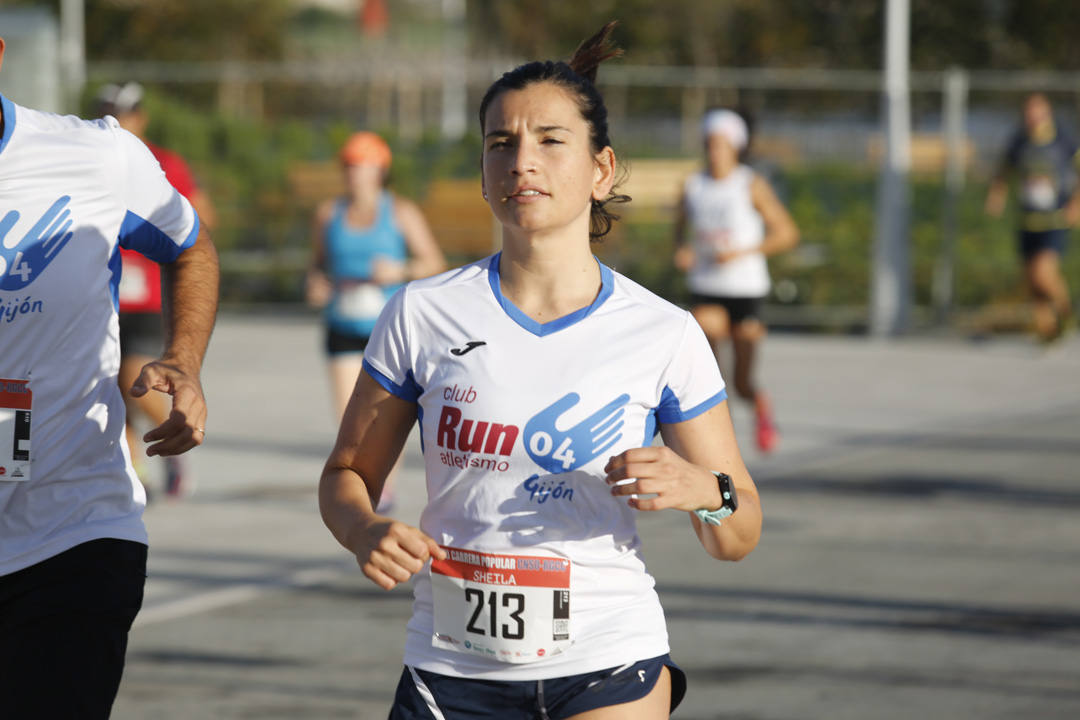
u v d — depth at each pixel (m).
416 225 25.34
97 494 10.29
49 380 10.00
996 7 87.94
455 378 9.21
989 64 87.38
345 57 99.44
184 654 17.81
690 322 9.37
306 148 58.31
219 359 45.12
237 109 66.38
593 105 9.31
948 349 47.84
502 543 9.14
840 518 25.03
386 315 9.55
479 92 66.75
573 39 93.69
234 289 57.59
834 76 69.56
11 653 9.96
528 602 9.12
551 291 9.32
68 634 9.91
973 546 23.08
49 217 9.94
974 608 19.67
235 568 21.95
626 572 9.37
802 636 18.39
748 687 16.45
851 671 17.03
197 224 11.02
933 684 16.56
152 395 24.73
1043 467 29.31
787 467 29.55
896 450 31.25
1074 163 45.06
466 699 9.30
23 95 53.47
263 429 33.62
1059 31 86.62
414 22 132.00
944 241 52.06
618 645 9.23
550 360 9.15
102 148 10.20
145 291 24.70
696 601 20.02
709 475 8.98
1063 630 18.67
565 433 9.07
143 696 16.25
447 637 9.33
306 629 18.88
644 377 9.23
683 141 67.19
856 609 19.59
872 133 63.53
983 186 58.00
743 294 30.95
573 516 9.14
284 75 58.69
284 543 23.48
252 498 26.78
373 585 21.08
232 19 94.75
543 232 9.21
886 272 50.62
